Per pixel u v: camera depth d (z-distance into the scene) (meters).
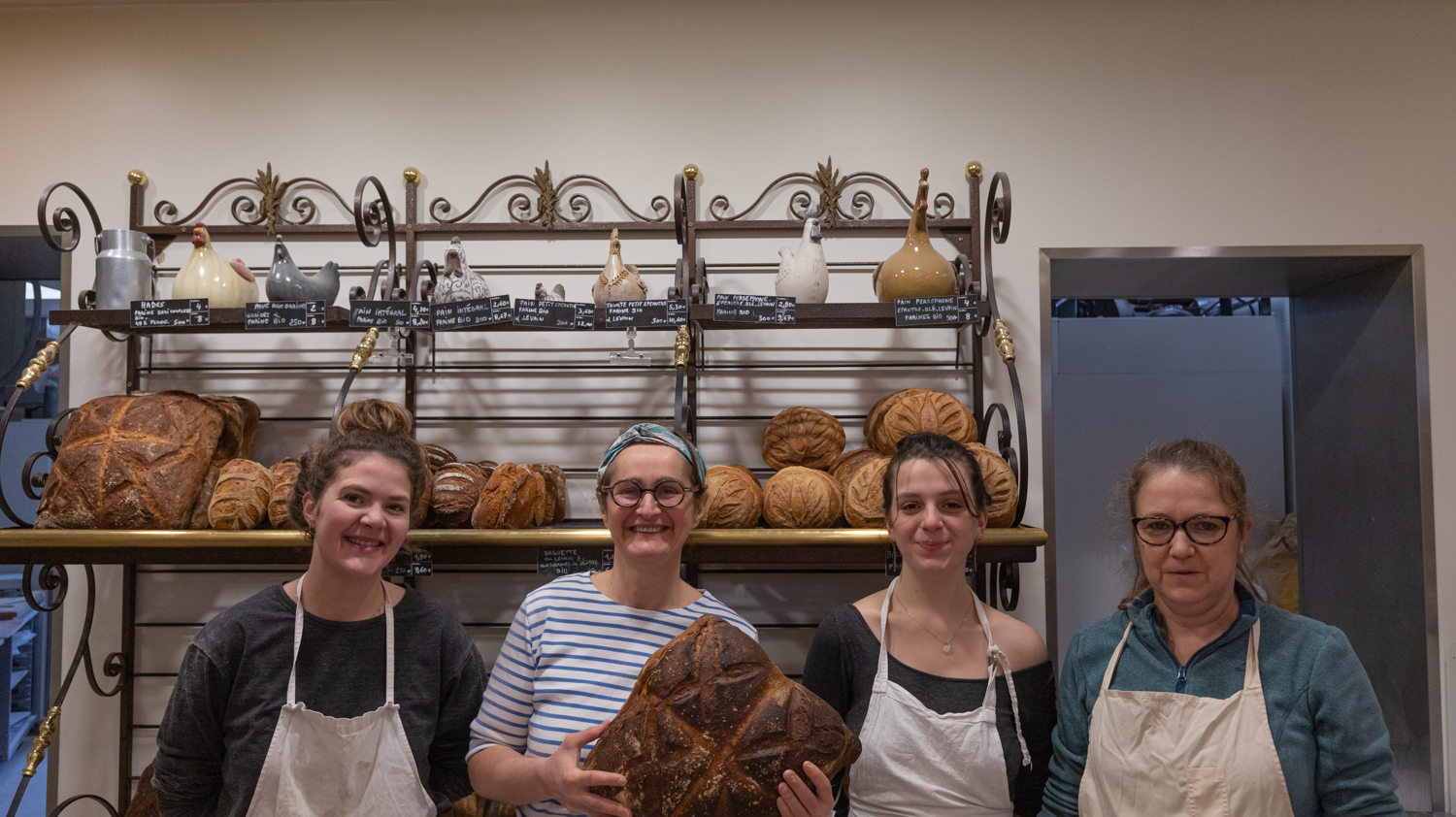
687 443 1.35
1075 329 2.95
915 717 1.27
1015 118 2.21
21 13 2.24
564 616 1.30
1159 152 2.20
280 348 2.19
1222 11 2.21
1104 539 2.89
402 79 2.23
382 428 1.86
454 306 1.83
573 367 2.18
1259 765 1.09
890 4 2.23
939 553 1.30
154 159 2.21
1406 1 2.19
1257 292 2.61
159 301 1.84
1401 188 2.18
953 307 1.80
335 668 1.27
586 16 2.23
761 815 1.01
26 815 2.45
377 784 1.26
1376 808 1.05
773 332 2.19
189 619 2.13
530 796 1.14
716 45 2.23
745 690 1.08
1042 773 1.34
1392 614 2.25
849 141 2.21
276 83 2.23
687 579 2.09
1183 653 1.20
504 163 2.21
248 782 1.23
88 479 1.75
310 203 2.20
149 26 2.23
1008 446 1.86
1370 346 2.31
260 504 1.76
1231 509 1.15
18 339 2.77
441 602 2.15
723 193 2.21
